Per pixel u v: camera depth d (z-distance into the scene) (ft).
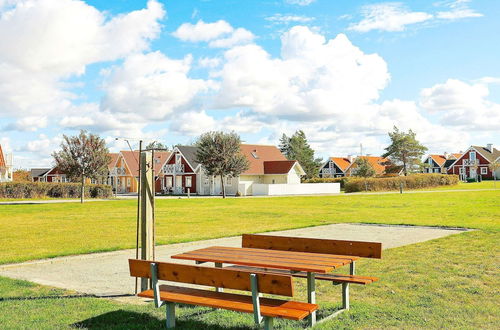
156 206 107.24
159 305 18.51
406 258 33.22
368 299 22.61
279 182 204.85
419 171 252.42
